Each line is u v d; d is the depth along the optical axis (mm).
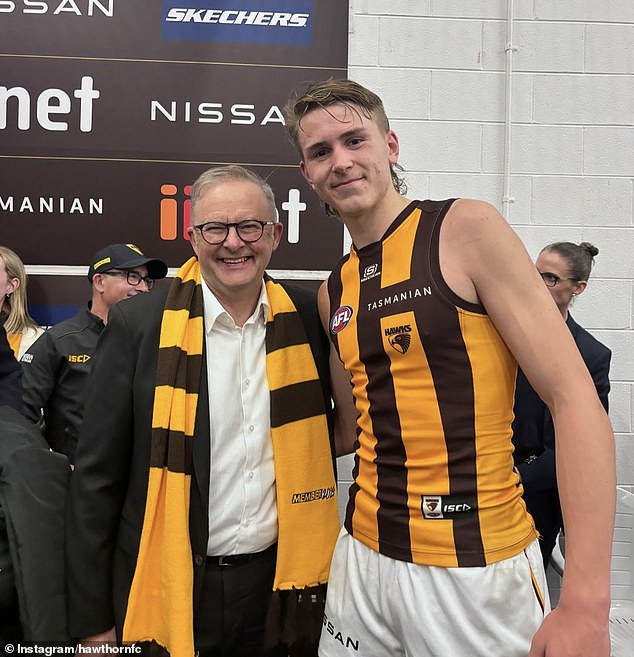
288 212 2336
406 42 2336
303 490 1366
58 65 2264
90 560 1289
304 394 1400
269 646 1311
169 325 1345
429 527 1062
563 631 899
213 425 1316
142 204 2311
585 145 2383
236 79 2301
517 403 2014
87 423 1322
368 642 1176
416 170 2359
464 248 1040
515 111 2367
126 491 1355
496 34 2355
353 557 1196
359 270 1185
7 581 1181
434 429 1059
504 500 1071
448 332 1041
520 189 2377
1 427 1249
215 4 2285
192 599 1283
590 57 2373
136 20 2273
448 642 1053
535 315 979
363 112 1113
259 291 1416
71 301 2326
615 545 2252
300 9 2305
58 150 2285
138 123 2291
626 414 2422
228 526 1316
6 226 2289
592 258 2172
